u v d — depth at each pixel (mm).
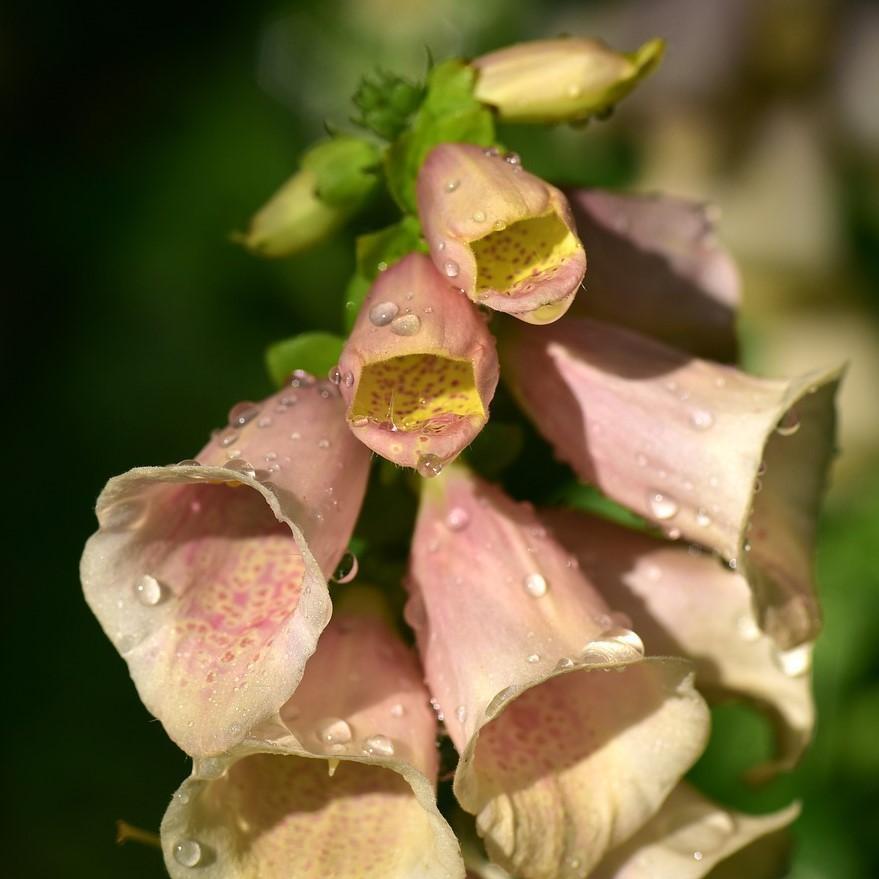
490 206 377
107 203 773
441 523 399
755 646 414
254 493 394
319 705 388
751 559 396
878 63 639
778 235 642
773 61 636
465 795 377
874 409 635
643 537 417
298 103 789
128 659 380
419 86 410
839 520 612
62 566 676
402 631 404
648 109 647
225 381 702
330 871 383
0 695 636
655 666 385
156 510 383
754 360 636
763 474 406
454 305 382
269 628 380
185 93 812
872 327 650
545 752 388
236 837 383
